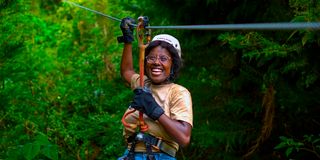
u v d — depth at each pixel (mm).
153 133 3119
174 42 3287
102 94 6945
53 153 4473
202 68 6250
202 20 6055
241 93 5766
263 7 5281
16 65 5828
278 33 4844
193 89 5914
